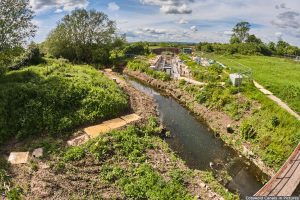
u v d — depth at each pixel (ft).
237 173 72.23
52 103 82.89
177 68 184.55
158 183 58.80
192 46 413.39
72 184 56.49
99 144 69.51
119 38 254.68
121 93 108.68
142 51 293.64
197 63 190.60
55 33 221.66
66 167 61.31
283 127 79.05
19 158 63.62
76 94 89.61
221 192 60.54
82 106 86.69
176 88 142.41
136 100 113.91
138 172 62.13
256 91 105.81
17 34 103.71
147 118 95.40
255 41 415.64
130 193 55.72
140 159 67.67
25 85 88.43
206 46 323.78
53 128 75.97
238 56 261.03
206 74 143.54
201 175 66.03
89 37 229.45
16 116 76.74
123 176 60.90
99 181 58.80
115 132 77.00
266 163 73.56
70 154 65.10
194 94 125.39
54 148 67.87
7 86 88.69
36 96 84.43
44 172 58.90
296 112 89.15
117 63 225.97
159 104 123.75
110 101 91.71
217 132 94.84
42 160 63.41
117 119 88.99
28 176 57.47
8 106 79.15
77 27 223.10
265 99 95.40
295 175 58.59
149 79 168.96
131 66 203.92
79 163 63.36
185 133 94.07
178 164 70.13
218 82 127.85
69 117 80.64
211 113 106.32
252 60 225.15
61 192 53.88
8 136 72.13
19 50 106.22
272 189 54.90
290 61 226.58
